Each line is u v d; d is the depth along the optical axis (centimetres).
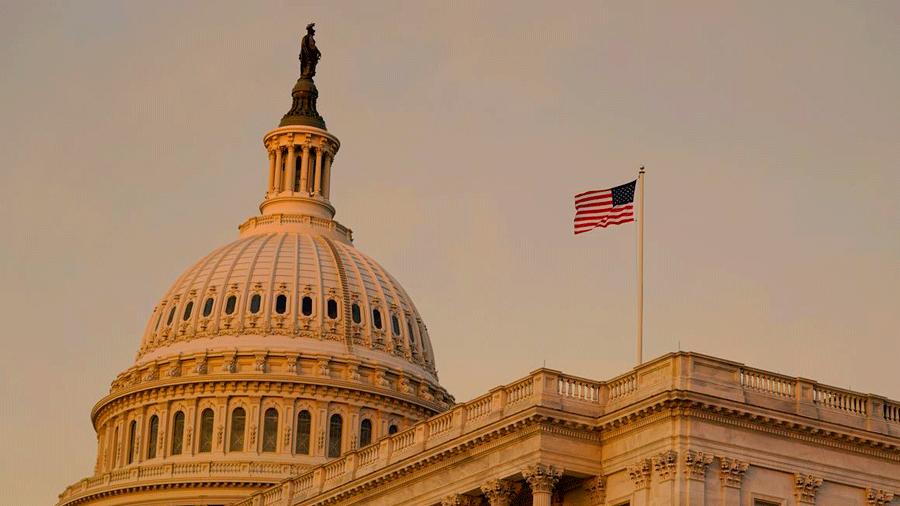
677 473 11031
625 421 11456
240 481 19162
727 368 11394
